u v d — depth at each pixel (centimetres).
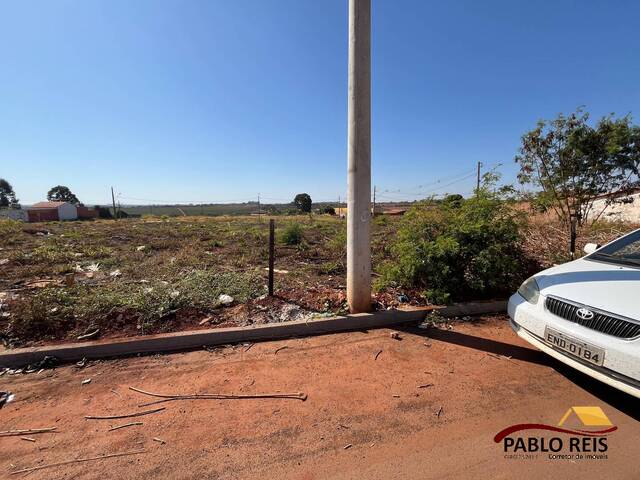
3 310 405
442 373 303
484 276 481
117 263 702
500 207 502
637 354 218
